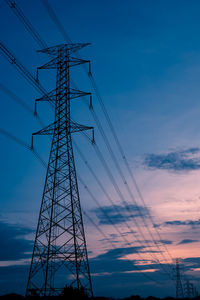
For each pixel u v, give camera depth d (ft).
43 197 133.18
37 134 142.10
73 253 123.44
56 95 147.43
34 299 117.39
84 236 129.49
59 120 144.05
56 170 136.67
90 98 143.02
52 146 140.97
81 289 120.98
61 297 119.34
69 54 149.89
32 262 123.75
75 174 136.67
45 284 119.85
